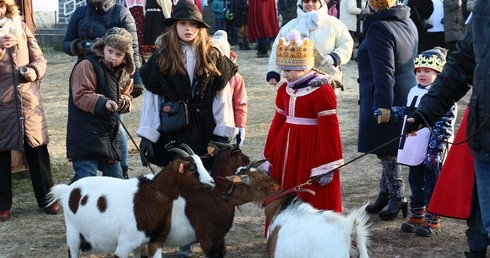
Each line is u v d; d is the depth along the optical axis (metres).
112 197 5.32
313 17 7.21
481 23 4.74
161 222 5.30
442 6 13.07
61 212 7.41
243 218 7.10
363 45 6.76
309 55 5.45
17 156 8.35
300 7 7.41
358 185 8.22
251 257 6.09
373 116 6.65
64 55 21.09
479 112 4.75
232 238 6.56
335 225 4.50
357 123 11.52
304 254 4.50
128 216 5.26
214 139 5.90
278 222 4.82
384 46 6.49
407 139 6.38
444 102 5.08
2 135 6.93
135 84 8.12
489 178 4.79
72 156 6.57
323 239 4.46
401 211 7.12
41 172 7.33
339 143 5.43
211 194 5.38
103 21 8.05
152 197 5.26
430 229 6.47
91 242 5.43
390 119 6.58
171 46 5.71
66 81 16.20
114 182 5.42
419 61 6.33
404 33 6.64
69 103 6.62
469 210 5.38
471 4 12.51
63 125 11.73
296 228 4.63
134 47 8.11
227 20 21.98
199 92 5.77
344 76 16.02
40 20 26.09
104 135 6.59
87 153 6.55
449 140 6.29
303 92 5.48
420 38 13.21
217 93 5.84
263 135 10.84
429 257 6.02
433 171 6.32
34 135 7.10
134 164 9.33
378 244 6.30
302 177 5.50
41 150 7.32
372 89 6.70
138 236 5.28
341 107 12.82
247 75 16.52
